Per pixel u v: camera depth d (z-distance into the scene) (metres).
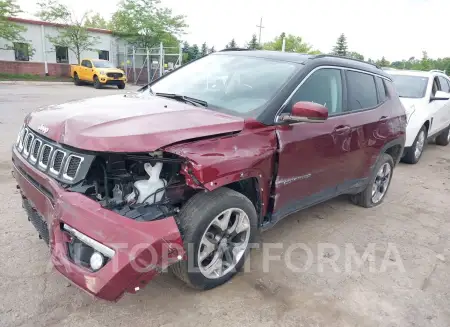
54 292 2.91
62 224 2.53
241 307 2.93
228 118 3.06
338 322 2.87
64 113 2.97
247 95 3.48
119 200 2.62
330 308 3.02
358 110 4.34
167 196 2.80
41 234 2.85
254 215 3.17
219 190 2.90
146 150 2.47
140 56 30.70
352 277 3.50
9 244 3.50
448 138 10.52
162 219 2.51
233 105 3.40
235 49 4.53
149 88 4.24
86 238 2.40
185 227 2.71
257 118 3.18
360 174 4.59
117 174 2.69
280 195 3.43
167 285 3.12
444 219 5.14
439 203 5.77
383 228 4.65
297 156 3.46
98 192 2.63
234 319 2.80
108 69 23.38
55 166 2.70
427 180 6.99
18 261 3.26
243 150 2.93
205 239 2.86
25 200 3.22
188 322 2.73
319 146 3.69
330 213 4.97
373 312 3.03
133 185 2.69
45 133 2.81
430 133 8.50
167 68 26.92
